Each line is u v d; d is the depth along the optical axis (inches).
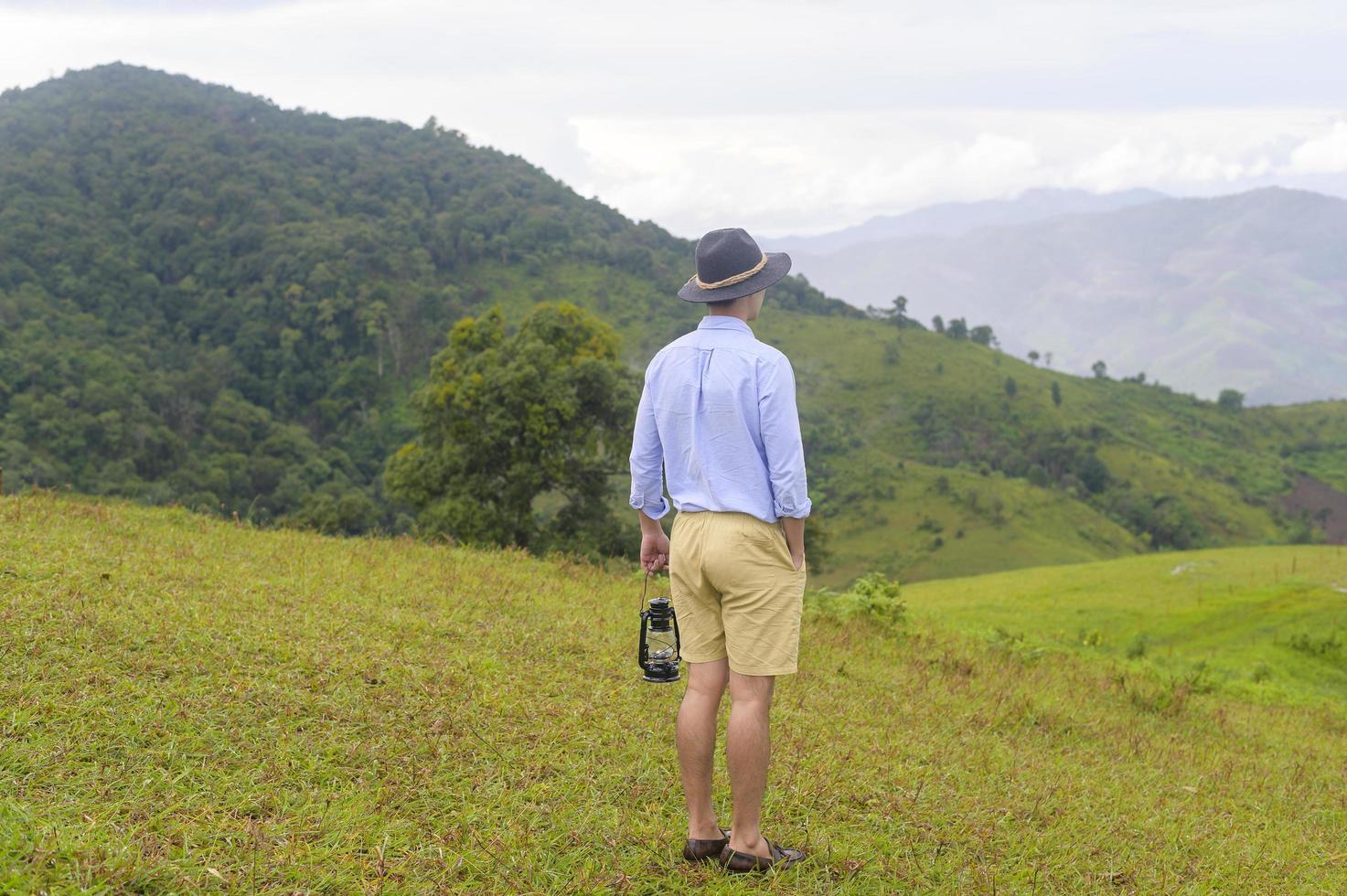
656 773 158.6
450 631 228.8
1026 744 251.4
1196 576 1443.2
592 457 1305.4
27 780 119.6
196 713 148.1
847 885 128.6
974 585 1601.9
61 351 4645.7
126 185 7691.9
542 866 121.6
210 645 180.2
